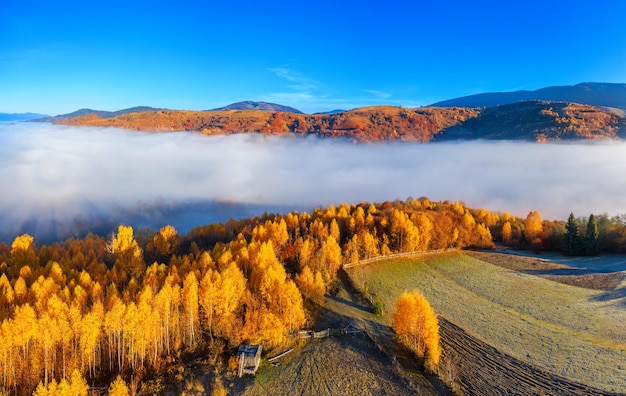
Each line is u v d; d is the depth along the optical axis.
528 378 61.44
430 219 129.25
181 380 58.81
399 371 62.41
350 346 68.62
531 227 143.00
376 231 122.31
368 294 89.94
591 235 128.12
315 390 58.28
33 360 55.09
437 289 97.56
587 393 57.09
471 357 67.62
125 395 52.69
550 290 96.75
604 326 76.31
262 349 66.50
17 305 61.91
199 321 70.00
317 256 96.38
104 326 59.53
